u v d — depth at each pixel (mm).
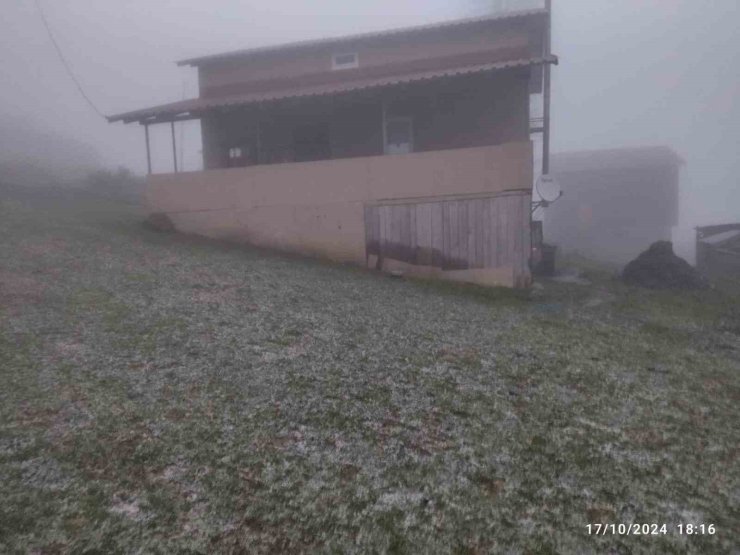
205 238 12250
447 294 9617
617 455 3980
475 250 10680
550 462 3781
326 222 11562
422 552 2783
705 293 11898
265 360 5105
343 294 8516
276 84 14461
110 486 3004
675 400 5230
